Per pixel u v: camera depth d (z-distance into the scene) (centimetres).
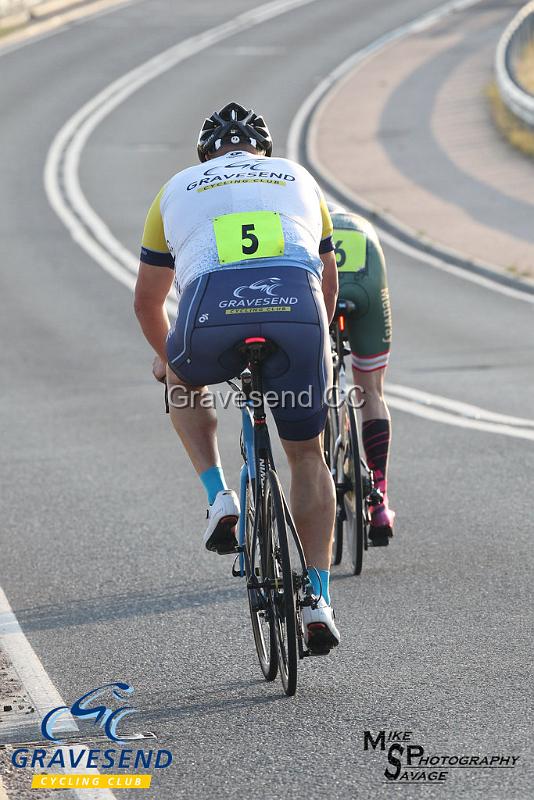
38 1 15788
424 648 1619
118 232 7156
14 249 6812
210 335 1405
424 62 12275
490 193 7394
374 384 2061
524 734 1331
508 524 2209
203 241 1435
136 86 11919
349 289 1989
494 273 5681
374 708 1423
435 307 5097
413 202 7269
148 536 2250
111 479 2722
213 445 1602
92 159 9238
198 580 1973
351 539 2041
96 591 1936
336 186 7712
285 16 15650
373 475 2012
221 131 1555
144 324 1611
